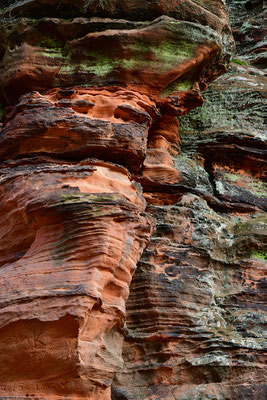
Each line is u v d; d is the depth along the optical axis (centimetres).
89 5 739
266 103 945
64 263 543
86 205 562
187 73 779
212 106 945
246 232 752
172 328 637
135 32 732
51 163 651
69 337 506
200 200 791
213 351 625
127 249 566
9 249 622
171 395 601
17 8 758
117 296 561
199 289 682
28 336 513
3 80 754
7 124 698
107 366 536
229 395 600
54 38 750
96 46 735
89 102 686
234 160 880
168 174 792
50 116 657
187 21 764
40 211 568
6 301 524
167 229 724
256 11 1207
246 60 1118
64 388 509
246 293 700
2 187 624
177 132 856
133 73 738
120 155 668
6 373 517
